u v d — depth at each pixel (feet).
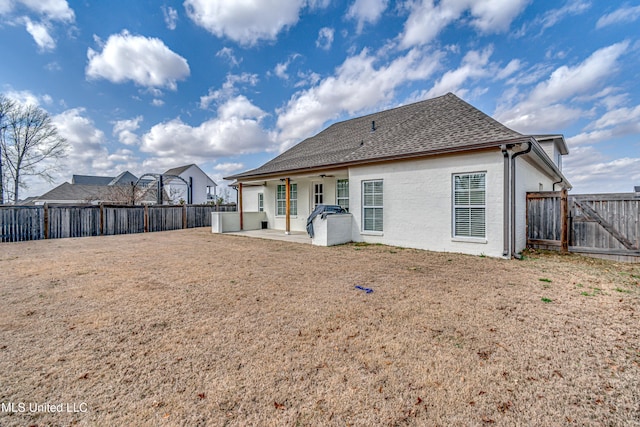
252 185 56.70
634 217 22.98
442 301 13.58
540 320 11.41
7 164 77.71
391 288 15.69
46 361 8.55
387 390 7.19
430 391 7.15
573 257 23.80
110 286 16.38
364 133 41.42
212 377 7.74
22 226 38.01
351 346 9.41
